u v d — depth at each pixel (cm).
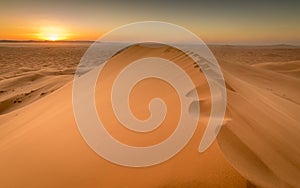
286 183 375
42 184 440
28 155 587
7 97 2766
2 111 2359
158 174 358
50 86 2998
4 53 14162
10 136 966
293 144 553
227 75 1333
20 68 6806
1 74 5550
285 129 639
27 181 467
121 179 374
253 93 1093
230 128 479
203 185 315
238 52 16738
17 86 3478
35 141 673
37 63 9012
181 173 345
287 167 430
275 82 2270
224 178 321
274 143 504
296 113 1027
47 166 498
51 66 7738
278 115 782
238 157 396
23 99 2569
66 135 643
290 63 4081
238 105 690
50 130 741
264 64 4122
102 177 396
